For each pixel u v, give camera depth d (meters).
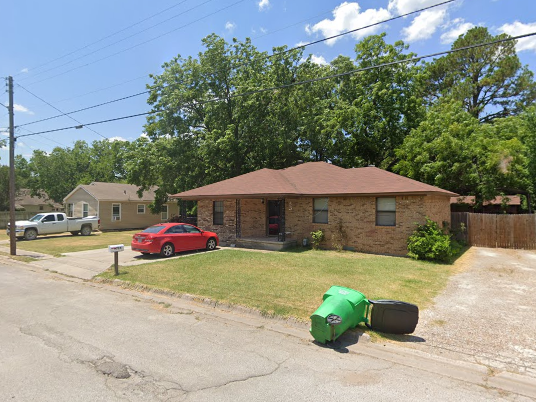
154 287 8.84
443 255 12.49
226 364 4.66
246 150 27.09
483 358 4.94
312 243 16.25
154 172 25.75
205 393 3.88
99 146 53.41
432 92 34.84
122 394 3.83
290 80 26.48
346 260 12.53
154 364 4.63
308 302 7.33
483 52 31.53
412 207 13.81
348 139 26.44
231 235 18.14
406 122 25.11
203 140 26.02
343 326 5.43
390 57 24.75
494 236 16.97
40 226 22.92
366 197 14.98
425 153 20.05
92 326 6.19
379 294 8.03
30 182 45.81
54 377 4.21
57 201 45.16
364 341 5.54
